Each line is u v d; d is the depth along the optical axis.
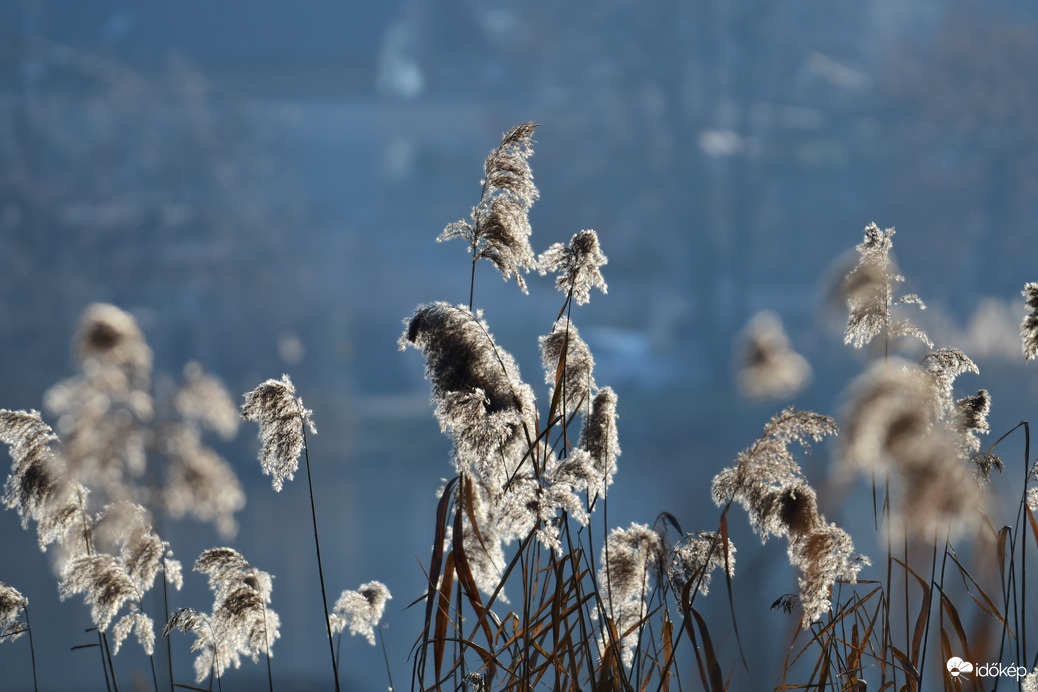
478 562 7.49
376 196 143.50
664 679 6.88
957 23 133.75
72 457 9.38
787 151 133.62
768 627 10.42
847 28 144.50
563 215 119.44
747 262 127.00
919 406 5.24
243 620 7.41
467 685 6.91
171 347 86.56
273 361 87.88
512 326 117.44
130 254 89.19
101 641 7.68
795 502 6.76
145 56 134.50
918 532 5.61
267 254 94.31
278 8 153.50
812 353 91.38
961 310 120.00
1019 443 35.03
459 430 6.59
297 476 68.75
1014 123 125.69
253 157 103.12
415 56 145.25
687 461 56.78
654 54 127.00
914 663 6.73
